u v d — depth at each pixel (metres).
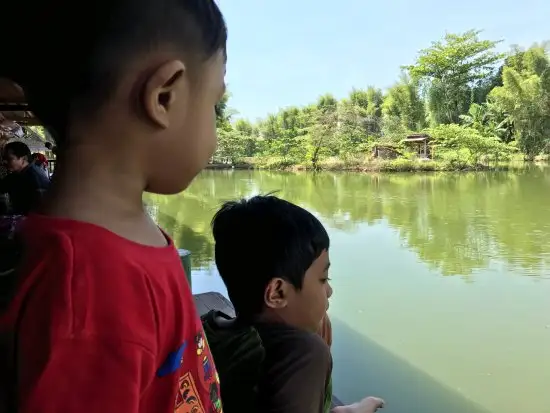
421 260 6.38
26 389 0.39
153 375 0.46
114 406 0.40
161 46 0.46
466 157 23.91
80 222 0.44
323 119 31.31
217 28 0.50
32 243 0.45
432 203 12.70
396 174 23.75
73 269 0.42
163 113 0.46
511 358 3.37
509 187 16.42
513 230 8.61
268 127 40.56
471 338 3.73
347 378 3.01
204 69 0.49
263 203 0.96
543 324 4.00
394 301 4.65
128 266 0.45
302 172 27.83
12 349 0.41
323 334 1.14
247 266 0.91
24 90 0.48
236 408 0.84
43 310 0.41
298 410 0.84
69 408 0.39
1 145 5.88
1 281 0.65
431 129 27.31
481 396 2.84
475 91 32.53
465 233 8.40
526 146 26.83
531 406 2.76
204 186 19.44
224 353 0.85
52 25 0.44
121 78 0.45
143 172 0.48
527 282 5.31
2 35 0.45
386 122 31.66
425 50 33.25
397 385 2.93
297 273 0.91
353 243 7.65
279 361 0.85
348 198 14.36
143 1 0.45
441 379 3.03
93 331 0.41
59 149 0.47
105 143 0.46
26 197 3.50
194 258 5.77
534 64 28.45
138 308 0.45
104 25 0.44
